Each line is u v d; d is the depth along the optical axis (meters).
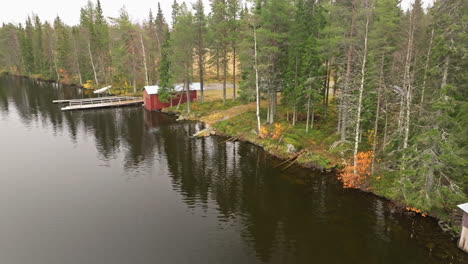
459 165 17.02
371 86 24.62
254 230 16.67
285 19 30.31
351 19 22.81
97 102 54.22
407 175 17.34
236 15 42.50
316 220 17.66
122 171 24.89
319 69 29.39
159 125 39.72
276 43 31.83
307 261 14.15
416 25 20.47
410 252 14.73
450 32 15.77
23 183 22.41
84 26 85.62
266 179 23.47
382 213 18.33
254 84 34.88
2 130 36.72
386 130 26.06
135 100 55.47
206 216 18.09
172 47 43.91
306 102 31.52
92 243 15.44
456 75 16.67
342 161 25.22
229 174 24.42
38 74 94.19
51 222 17.36
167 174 24.38
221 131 36.03
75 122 41.03
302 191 21.39
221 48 45.28
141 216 18.05
